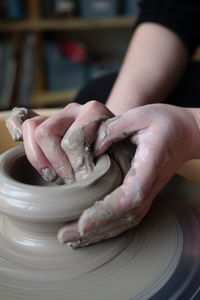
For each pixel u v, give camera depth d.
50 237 0.58
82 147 0.59
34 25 2.72
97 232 0.55
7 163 0.64
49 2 2.77
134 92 1.05
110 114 0.66
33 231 0.58
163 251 0.61
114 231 0.57
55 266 0.56
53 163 0.61
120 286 0.54
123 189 0.55
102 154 0.62
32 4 2.72
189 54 1.23
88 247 0.58
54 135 0.61
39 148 0.62
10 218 0.60
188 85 1.22
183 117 0.68
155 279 0.56
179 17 1.17
